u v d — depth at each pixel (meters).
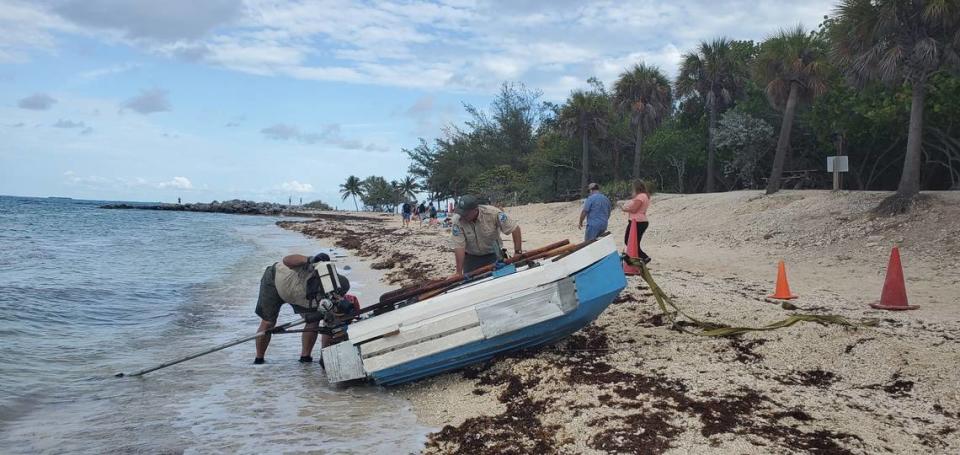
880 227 14.88
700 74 41.25
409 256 19.27
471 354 6.59
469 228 7.51
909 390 5.44
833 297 9.41
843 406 5.11
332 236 36.56
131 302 12.56
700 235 19.06
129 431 5.48
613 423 4.95
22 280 15.16
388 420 5.75
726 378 5.82
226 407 6.14
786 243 15.74
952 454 4.28
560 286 6.55
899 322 7.54
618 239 20.80
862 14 16.47
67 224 52.09
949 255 12.12
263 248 28.50
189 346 8.84
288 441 5.23
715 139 40.16
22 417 5.84
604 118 44.12
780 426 4.75
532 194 51.97
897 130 30.58
